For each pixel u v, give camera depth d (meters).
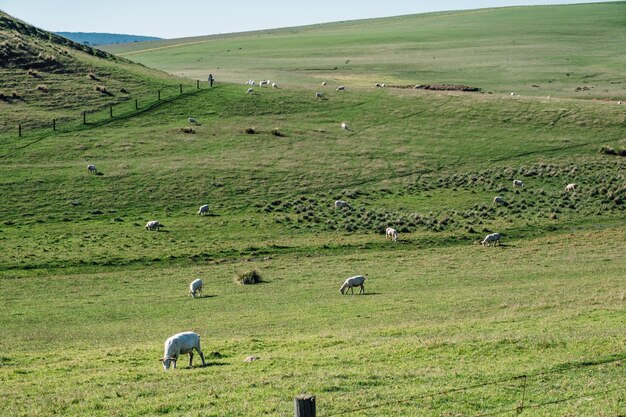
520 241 58.66
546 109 106.81
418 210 69.06
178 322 36.56
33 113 93.25
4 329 35.75
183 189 72.75
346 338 29.61
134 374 24.00
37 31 133.62
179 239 58.62
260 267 51.25
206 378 22.88
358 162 84.50
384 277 47.53
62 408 19.91
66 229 60.59
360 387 21.05
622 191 73.88
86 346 31.41
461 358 24.31
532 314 33.44
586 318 30.98
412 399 19.56
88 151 82.50
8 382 23.59
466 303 38.25
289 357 25.91
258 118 101.19
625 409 18.34
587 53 194.12
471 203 71.56
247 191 73.44
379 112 106.62
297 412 12.86
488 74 164.62
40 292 44.41
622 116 102.56
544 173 81.50
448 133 97.25
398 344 27.19
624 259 50.66
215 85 118.00
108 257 53.03
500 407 18.88
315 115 104.31
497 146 91.69
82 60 119.50
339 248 56.84
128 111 98.88
